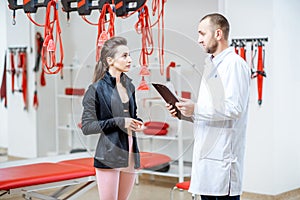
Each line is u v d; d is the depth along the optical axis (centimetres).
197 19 545
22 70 571
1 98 552
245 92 261
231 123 262
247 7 522
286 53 529
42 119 591
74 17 605
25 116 575
